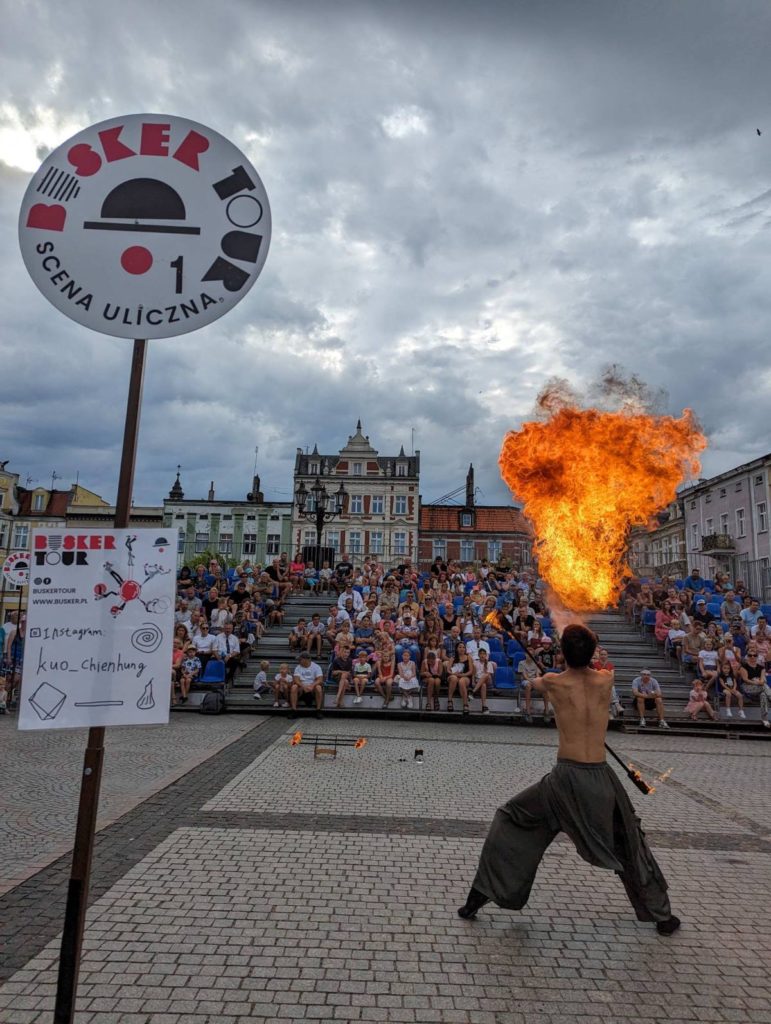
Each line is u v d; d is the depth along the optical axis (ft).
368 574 72.59
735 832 19.93
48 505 173.47
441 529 175.01
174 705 47.06
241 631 56.59
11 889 13.89
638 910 12.35
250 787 23.81
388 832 18.66
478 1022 9.48
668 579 71.67
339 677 48.88
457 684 46.47
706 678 48.29
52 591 8.43
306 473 178.91
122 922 12.41
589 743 12.19
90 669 8.38
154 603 8.58
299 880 14.79
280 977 10.57
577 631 12.67
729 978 10.89
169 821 19.27
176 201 9.82
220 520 177.37
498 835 12.65
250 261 10.00
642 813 22.04
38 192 9.64
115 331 9.55
